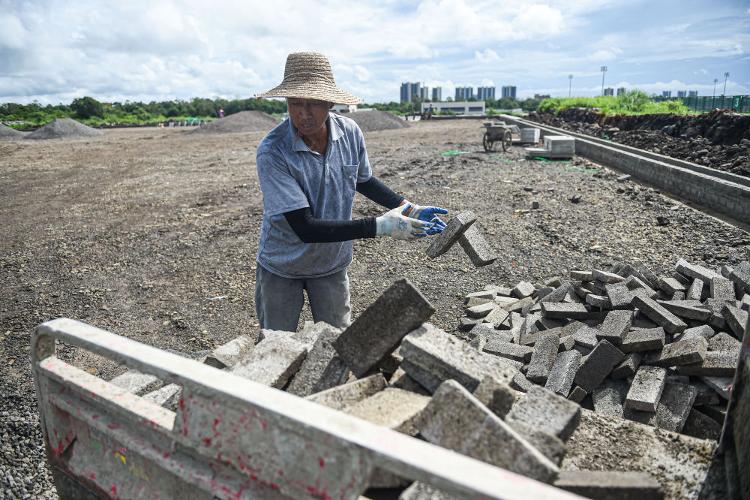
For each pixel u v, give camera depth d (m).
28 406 3.59
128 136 32.31
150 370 1.51
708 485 1.78
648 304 3.55
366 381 1.90
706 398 2.94
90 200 11.09
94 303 5.64
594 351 3.18
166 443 1.52
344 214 3.02
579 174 11.95
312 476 1.20
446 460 1.05
